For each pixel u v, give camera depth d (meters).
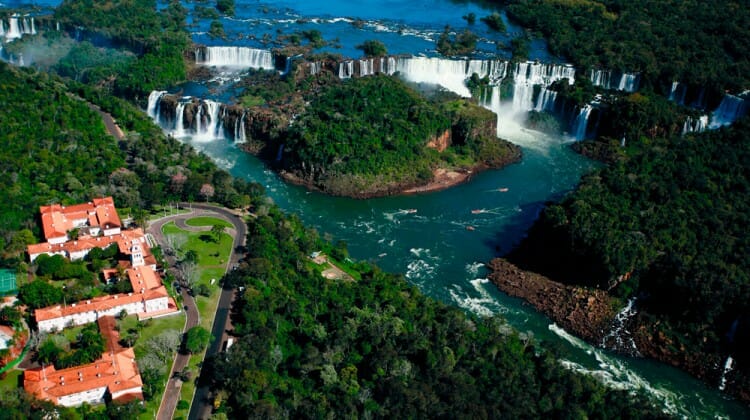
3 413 173.88
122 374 194.88
